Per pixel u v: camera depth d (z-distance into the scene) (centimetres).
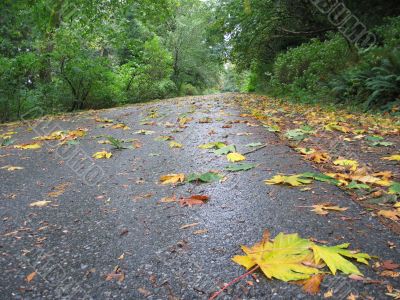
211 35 1576
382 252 157
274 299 130
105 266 158
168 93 1988
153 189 252
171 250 167
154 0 1078
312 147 352
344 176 250
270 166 286
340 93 739
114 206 225
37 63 904
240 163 297
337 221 187
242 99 1003
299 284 136
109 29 1094
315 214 195
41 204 235
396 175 261
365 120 517
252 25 1134
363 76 675
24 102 874
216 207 212
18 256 169
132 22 1914
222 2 1219
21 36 1126
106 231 191
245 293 134
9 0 910
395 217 188
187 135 435
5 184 283
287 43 1397
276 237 161
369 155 322
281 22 1155
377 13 971
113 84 1182
